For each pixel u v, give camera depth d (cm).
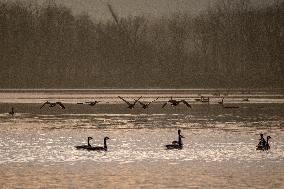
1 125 7994
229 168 4828
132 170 4753
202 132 7225
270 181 4359
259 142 5878
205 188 4156
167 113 10362
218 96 14675
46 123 8331
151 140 6469
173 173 4631
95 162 5084
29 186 4209
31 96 14562
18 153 5534
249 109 11088
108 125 8088
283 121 8719
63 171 4709
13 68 19425
